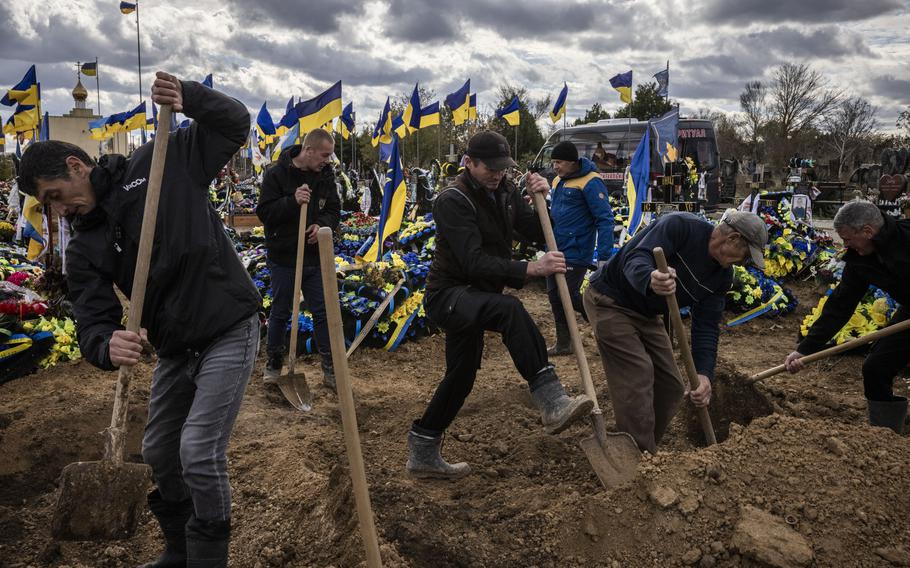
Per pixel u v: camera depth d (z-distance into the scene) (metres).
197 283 2.75
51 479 4.20
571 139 19.33
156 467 2.95
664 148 12.89
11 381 6.20
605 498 3.22
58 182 2.62
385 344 7.27
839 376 6.17
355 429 2.32
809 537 2.92
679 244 3.76
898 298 4.15
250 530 3.52
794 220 11.10
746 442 3.40
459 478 3.96
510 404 5.34
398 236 9.90
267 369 5.82
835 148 44.94
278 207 5.44
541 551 3.08
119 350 2.59
